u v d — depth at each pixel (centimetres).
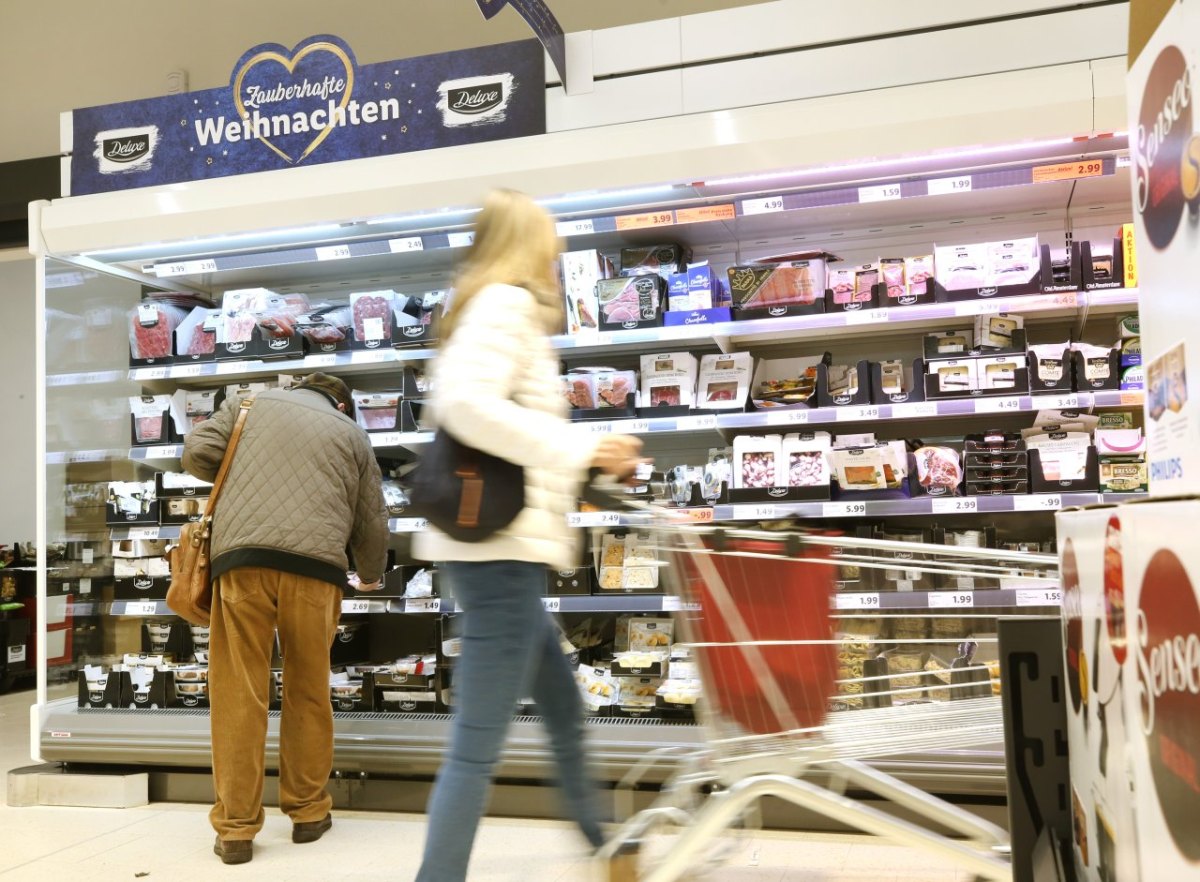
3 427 845
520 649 207
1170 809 74
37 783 364
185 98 368
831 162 299
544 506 209
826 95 311
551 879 267
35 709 369
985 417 372
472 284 217
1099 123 281
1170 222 102
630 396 356
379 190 336
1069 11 296
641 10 503
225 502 308
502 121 335
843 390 348
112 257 391
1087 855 99
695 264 354
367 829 325
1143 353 114
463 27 536
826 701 184
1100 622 92
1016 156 302
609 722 326
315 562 306
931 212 366
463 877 202
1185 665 71
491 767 205
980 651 297
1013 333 332
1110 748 89
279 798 337
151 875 283
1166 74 103
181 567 310
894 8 308
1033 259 320
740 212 326
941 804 182
